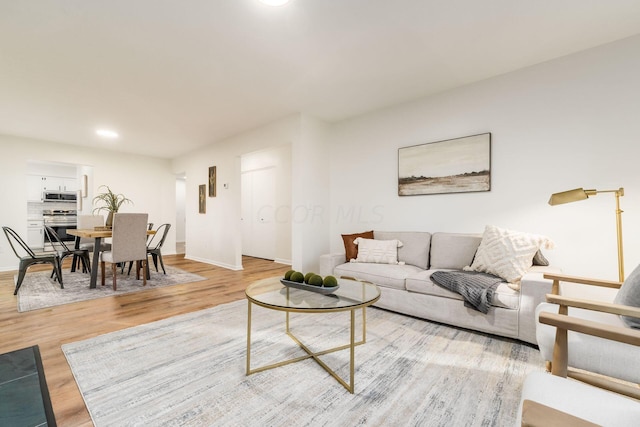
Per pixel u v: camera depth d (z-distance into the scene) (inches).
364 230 154.3
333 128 168.9
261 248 249.6
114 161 236.8
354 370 66.7
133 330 91.8
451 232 124.5
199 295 132.1
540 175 104.1
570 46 94.0
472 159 118.1
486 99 115.7
